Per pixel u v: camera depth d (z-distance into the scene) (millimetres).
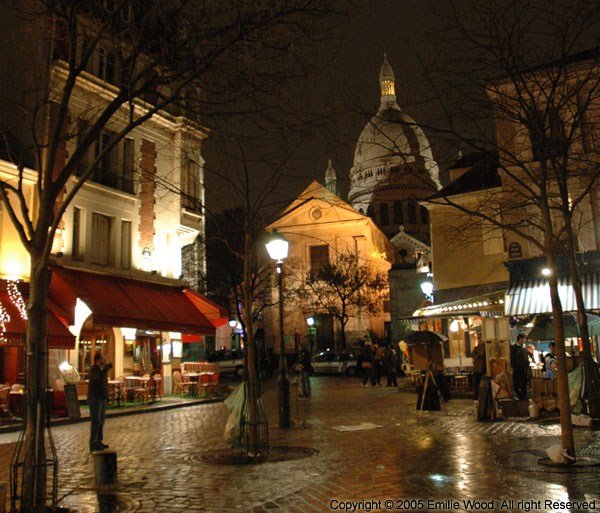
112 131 21141
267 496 6719
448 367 23781
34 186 17969
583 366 12750
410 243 80562
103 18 7742
